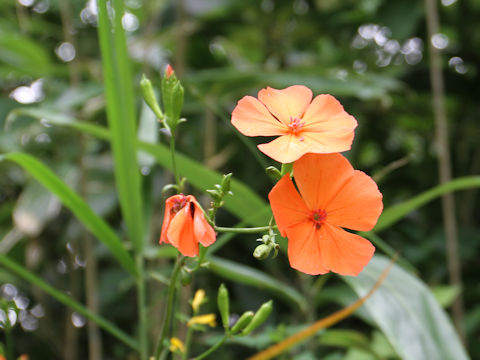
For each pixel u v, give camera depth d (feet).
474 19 3.50
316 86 2.69
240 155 3.32
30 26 3.27
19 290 3.28
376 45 3.77
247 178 3.23
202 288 3.01
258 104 1.30
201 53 3.58
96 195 3.06
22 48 2.79
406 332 1.57
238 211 1.73
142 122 2.01
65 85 3.06
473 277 3.33
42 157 3.37
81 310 1.60
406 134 3.85
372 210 1.26
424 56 3.75
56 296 1.59
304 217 1.27
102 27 1.54
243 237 3.07
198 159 3.27
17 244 2.96
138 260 1.71
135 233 1.70
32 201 2.61
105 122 3.20
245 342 1.70
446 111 3.78
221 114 1.76
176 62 2.94
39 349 3.43
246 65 3.81
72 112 2.72
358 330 3.02
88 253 2.43
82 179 2.69
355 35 3.64
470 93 3.49
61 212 3.30
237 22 3.49
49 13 3.63
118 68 1.57
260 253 1.28
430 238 3.14
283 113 1.30
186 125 3.17
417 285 1.68
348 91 2.72
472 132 3.65
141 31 3.60
